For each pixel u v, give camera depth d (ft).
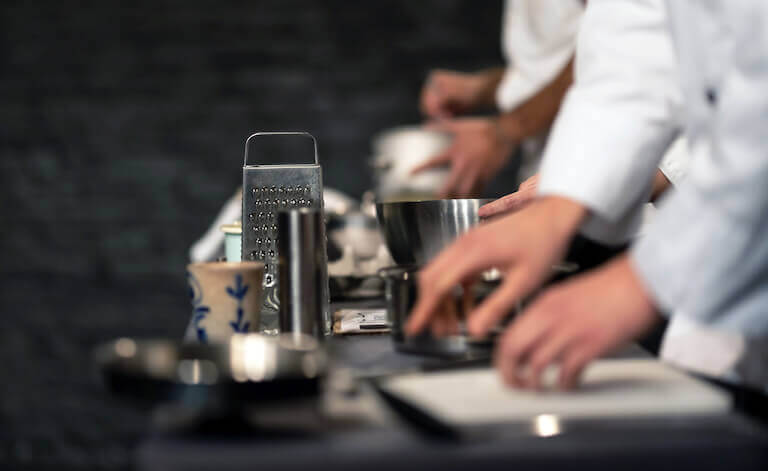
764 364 3.56
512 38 8.88
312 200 3.88
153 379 2.25
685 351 3.77
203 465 2.03
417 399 2.45
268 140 12.96
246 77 12.90
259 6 12.84
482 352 3.07
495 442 2.17
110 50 12.84
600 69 3.74
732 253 2.55
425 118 12.98
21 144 12.90
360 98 12.96
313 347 2.47
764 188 2.51
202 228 12.97
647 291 2.56
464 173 7.70
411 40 12.94
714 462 2.13
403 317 3.22
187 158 12.92
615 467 2.11
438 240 3.97
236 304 3.34
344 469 2.06
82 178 12.92
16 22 12.78
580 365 2.51
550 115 7.40
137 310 12.93
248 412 2.26
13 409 12.65
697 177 2.64
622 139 3.52
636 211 3.67
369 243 5.30
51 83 12.87
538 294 3.03
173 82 12.87
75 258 12.92
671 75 3.58
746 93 2.56
